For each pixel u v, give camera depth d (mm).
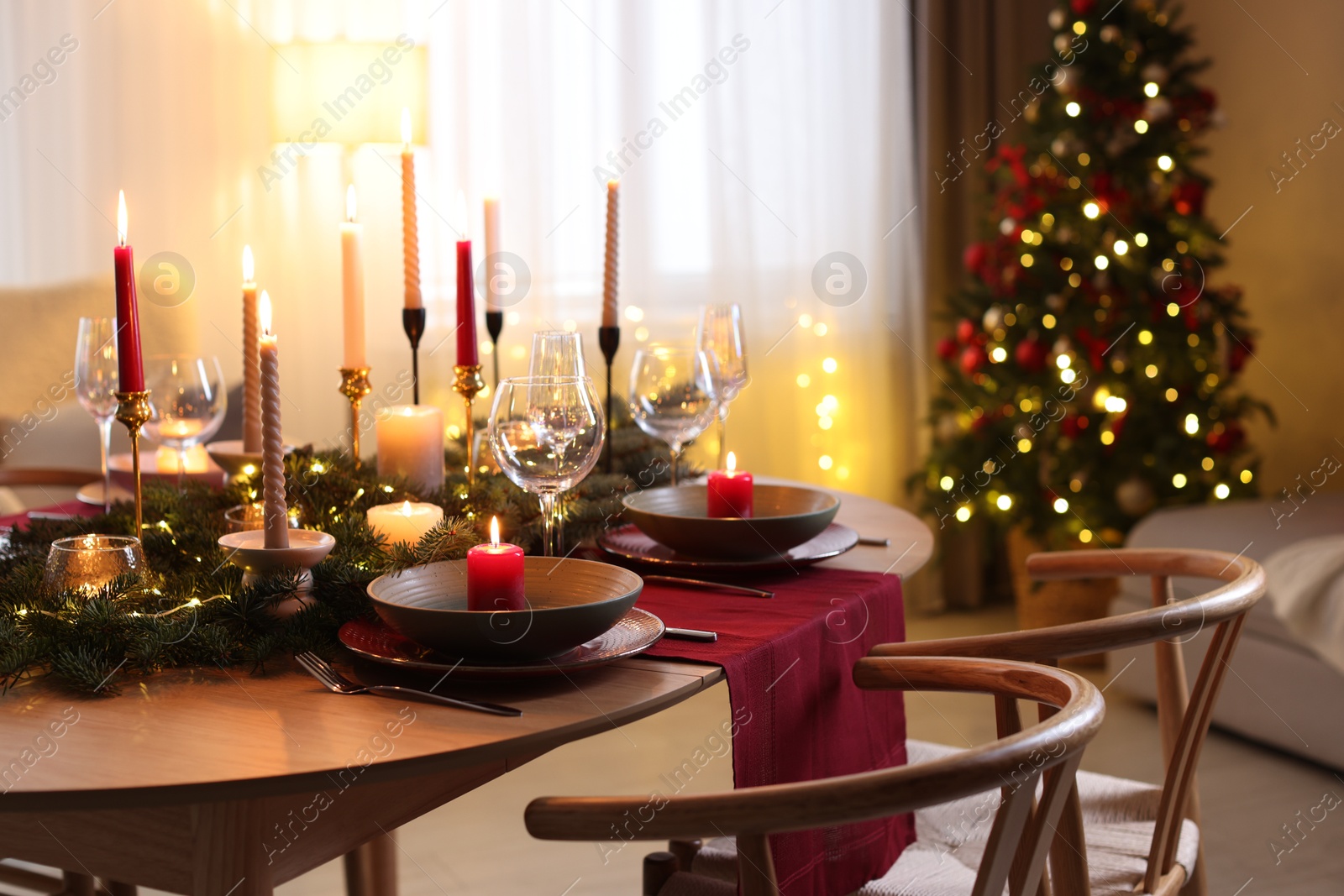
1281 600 2518
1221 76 3887
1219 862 2170
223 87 3170
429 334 3287
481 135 3293
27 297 2939
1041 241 3338
